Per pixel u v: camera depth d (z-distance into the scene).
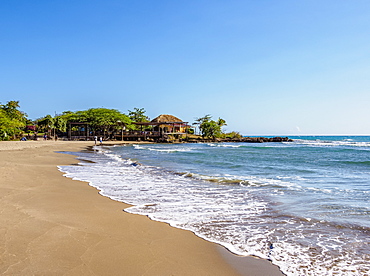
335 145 52.09
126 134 66.62
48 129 66.31
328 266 3.69
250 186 9.79
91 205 6.72
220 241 4.55
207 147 44.12
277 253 4.10
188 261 3.77
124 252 3.96
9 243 4.01
